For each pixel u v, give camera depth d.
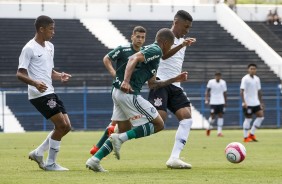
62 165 32.28
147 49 26.64
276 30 115.00
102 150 27.33
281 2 127.44
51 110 29.02
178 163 29.62
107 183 23.38
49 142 29.23
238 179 25.06
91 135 70.31
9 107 85.62
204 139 61.97
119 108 28.19
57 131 29.23
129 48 28.16
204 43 108.88
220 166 31.33
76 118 87.75
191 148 47.59
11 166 31.41
